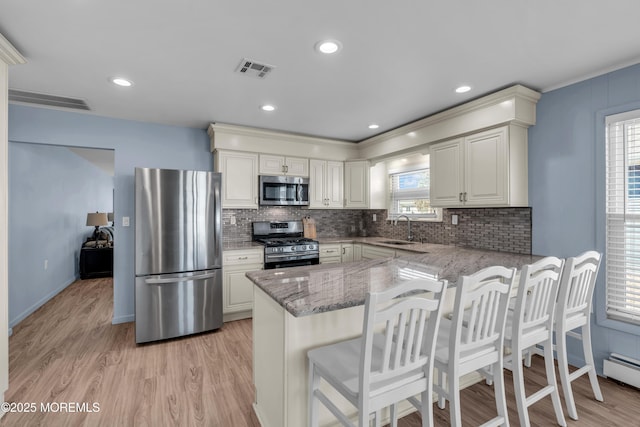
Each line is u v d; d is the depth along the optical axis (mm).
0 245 1883
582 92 2451
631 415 1899
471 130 2922
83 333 3230
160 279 2980
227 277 3527
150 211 2980
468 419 1884
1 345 1896
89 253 5789
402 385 1253
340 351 1479
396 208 4586
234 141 3764
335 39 1917
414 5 1604
